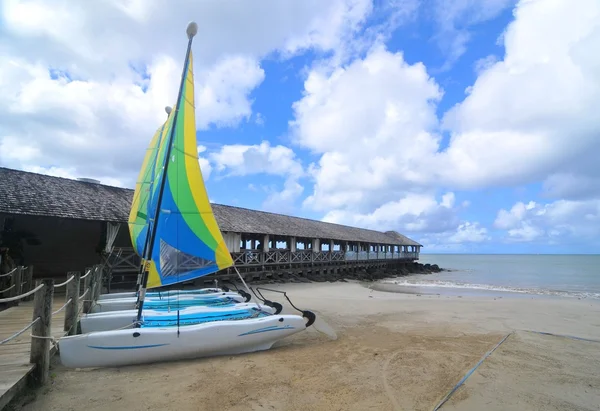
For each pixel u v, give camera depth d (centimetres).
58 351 591
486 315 1175
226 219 2036
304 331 877
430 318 1101
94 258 1641
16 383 400
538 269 5497
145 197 858
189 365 592
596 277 3706
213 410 435
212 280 1788
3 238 1404
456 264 7781
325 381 537
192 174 755
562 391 516
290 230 2428
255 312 784
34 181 1405
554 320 1097
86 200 1439
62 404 429
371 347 739
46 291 473
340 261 3034
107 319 706
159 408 436
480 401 476
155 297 963
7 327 666
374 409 447
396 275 3828
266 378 544
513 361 651
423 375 569
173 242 709
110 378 520
